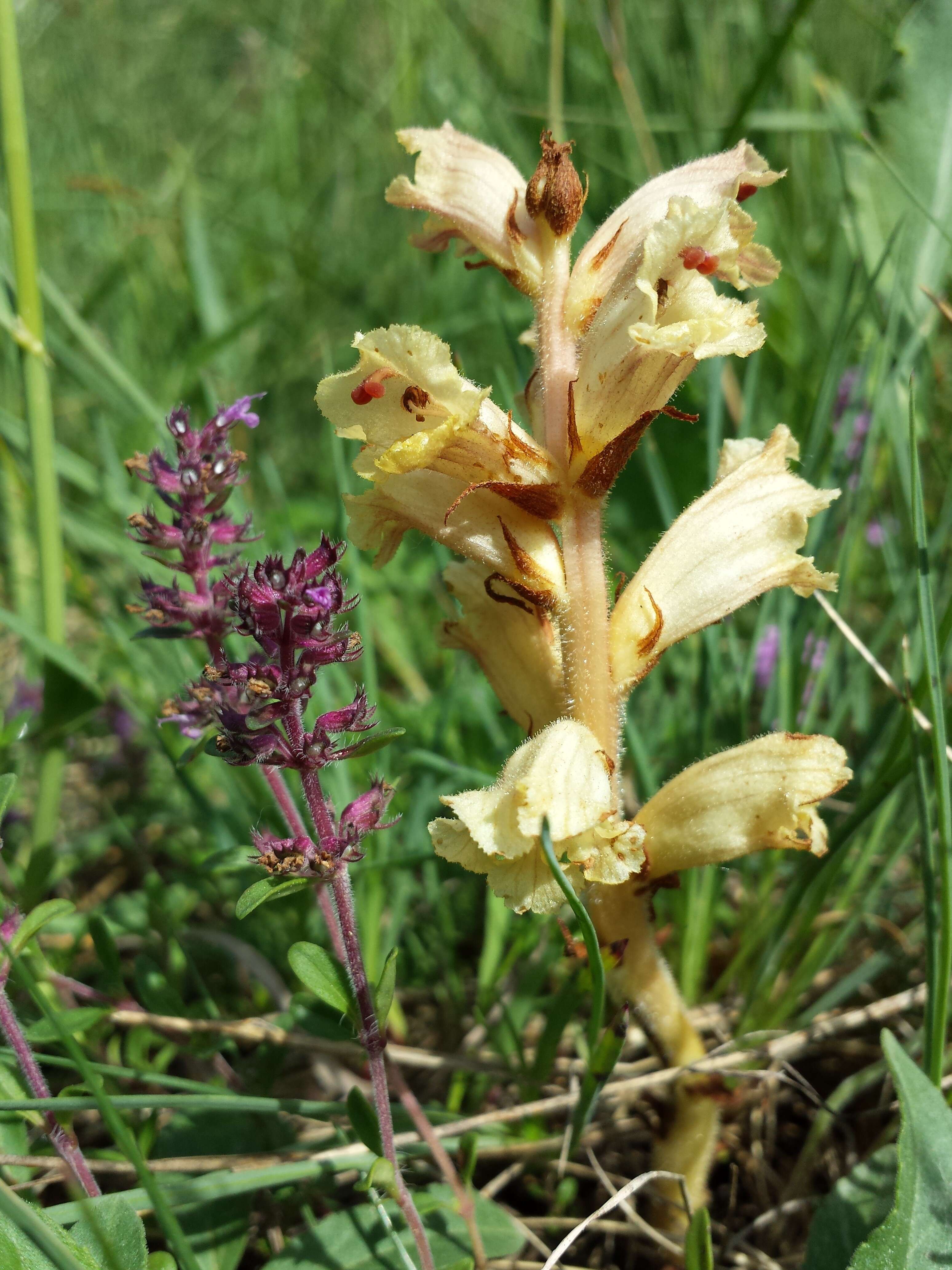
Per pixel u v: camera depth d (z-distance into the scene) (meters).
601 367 0.09
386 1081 0.09
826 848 0.09
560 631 0.09
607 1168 0.12
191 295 0.23
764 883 0.13
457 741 0.16
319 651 0.08
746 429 0.15
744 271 0.09
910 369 0.15
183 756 0.11
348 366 0.24
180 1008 0.11
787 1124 0.13
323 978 0.09
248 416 0.11
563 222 0.09
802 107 0.21
